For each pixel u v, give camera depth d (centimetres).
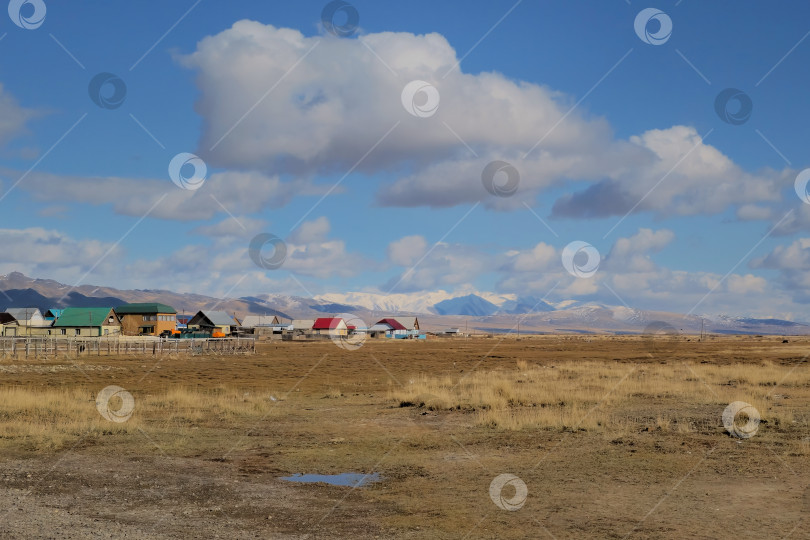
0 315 12325
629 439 1806
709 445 1705
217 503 1240
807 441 1706
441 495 1280
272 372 4875
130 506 1209
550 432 1947
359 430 2080
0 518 1077
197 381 4075
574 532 1030
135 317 12569
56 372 4659
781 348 8856
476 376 4112
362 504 1227
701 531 1022
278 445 1834
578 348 9775
